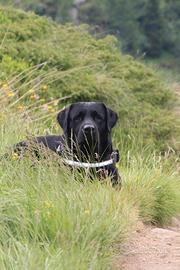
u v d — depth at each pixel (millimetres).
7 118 11234
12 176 8828
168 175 11375
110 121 9945
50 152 9508
